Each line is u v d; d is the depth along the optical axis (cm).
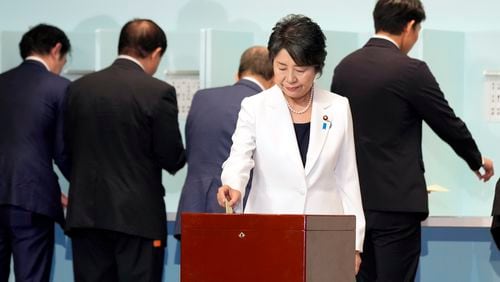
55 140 1016
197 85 1166
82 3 1201
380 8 937
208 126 981
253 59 998
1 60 1180
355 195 725
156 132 950
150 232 948
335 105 724
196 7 1180
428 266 1044
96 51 1151
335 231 569
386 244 917
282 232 549
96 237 961
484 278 1038
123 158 948
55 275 1116
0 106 1016
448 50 1102
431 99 903
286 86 695
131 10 1195
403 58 912
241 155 701
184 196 984
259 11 1163
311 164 704
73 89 970
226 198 661
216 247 559
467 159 942
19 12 1210
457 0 1117
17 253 1018
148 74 973
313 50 686
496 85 1095
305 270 546
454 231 1038
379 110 908
